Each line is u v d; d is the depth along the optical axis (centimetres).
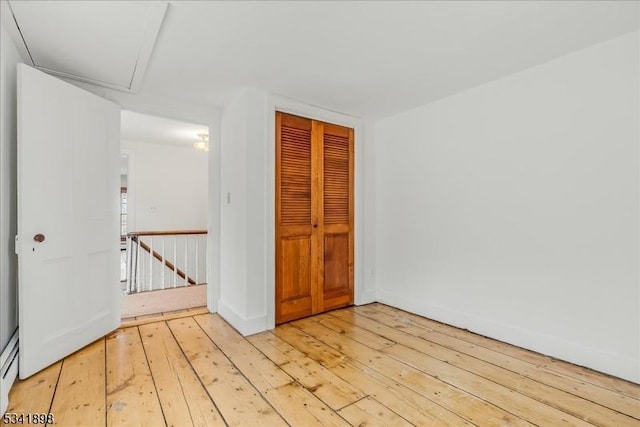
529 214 233
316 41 194
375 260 362
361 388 182
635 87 188
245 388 181
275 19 171
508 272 245
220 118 320
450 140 285
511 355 225
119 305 271
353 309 332
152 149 524
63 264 214
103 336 251
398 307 335
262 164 274
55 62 218
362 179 348
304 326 283
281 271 289
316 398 172
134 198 509
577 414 159
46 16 167
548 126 223
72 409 160
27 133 190
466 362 214
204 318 301
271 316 277
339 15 168
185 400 169
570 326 214
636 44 187
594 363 203
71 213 220
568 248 215
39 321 196
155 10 162
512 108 242
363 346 240
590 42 198
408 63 223
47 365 200
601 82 200
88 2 155
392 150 342
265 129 276
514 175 241
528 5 161
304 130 306
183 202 548
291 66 227
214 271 318
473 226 268
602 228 201
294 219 298
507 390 180
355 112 329
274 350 232
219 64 224
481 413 160
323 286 320
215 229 319
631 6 162
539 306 229
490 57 216
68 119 218
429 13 167
